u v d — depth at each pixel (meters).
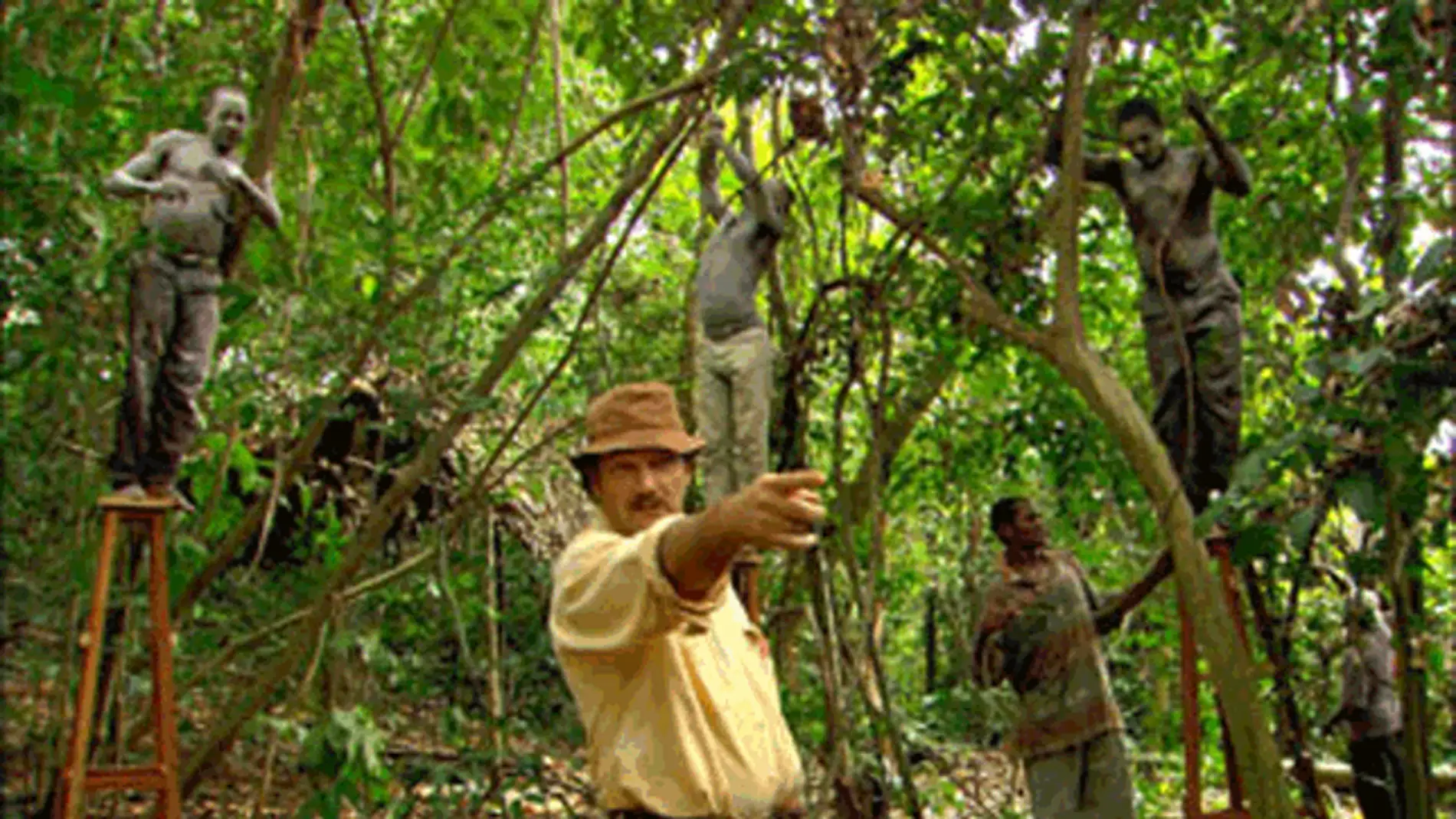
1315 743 8.28
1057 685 6.53
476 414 8.51
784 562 8.30
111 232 6.67
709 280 7.36
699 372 7.41
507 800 8.72
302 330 7.36
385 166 8.05
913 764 8.50
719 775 2.98
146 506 6.06
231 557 7.75
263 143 6.58
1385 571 4.96
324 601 6.93
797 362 7.83
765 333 7.35
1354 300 5.78
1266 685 7.73
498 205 7.18
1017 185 7.00
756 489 2.12
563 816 8.28
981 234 7.07
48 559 7.05
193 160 6.19
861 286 7.43
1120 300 9.14
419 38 9.20
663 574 2.35
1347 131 6.10
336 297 7.35
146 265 6.05
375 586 7.34
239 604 9.20
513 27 9.02
